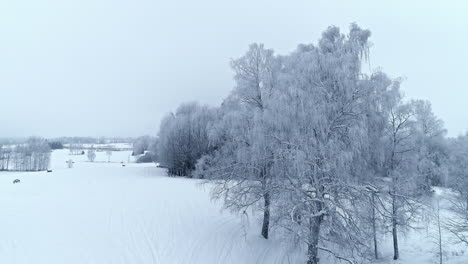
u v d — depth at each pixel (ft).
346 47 55.47
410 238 79.00
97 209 82.99
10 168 318.45
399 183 59.52
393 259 67.36
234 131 64.54
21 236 60.13
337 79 52.95
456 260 66.85
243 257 60.49
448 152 102.73
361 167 54.24
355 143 49.85
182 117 177.58
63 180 139.23
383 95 55.21
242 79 66.08
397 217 54.80
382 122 54.13
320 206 52.54
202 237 66.74
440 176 88.02
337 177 50.96
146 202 93.09
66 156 454.40
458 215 76.02
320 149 51.19
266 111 56.59
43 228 65.41
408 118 67.36
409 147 67.82
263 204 63.10
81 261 51.62
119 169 204.85
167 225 72.18
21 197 95.20
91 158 382.42
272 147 57.11
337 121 53.72
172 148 175.22
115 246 58.95
